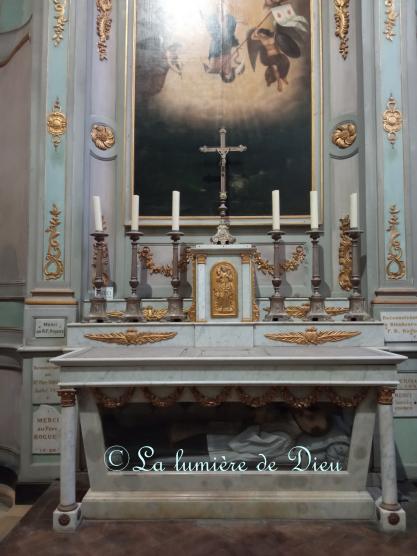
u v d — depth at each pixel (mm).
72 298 2891
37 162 2977
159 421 2361
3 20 3367
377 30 3059
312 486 2248
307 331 2594
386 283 2904
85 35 3061
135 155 3262
